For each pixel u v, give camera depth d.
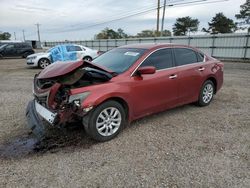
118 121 3.71
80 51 13.87
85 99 3.24
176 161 3.02
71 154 3.20
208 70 5.20
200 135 3.81
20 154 3.20
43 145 3.45
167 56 4.41
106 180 2.63
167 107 4.45
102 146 3.44
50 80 3.53
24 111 5.02
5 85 8.00
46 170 2.82
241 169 2.84
